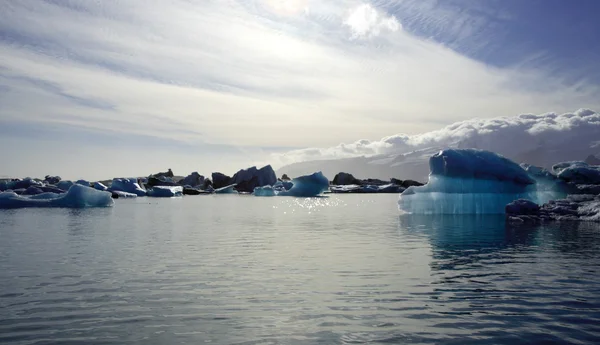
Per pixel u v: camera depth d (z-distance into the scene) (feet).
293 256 41.19
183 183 332.39
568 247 45.55
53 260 39.42
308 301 26.03
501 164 89.56
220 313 23.94
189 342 19.93
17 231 63.98
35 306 25.31
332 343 19.72
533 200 91.61
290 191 237.25
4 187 190.60
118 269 35.27
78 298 26.91
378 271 34.06
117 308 24.91
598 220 71.61
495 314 23.43
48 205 128.88
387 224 72.95
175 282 30.83
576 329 21.18
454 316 23.13
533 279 31.04
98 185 223.71
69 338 20.47
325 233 60.59
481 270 34.17
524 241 50.21
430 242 50.08
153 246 48.14
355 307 24.79
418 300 26.08
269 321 22.61
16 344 19.76
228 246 48.06
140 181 282.56
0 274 33.50
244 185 319.47
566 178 95.86
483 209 90.84
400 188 302.25
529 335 20.47
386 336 20.48
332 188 309.01
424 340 19.97
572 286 29.04
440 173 93.20
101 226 71.72
